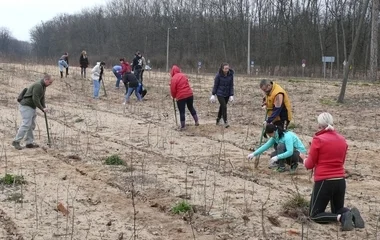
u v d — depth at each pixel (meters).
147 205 7.41
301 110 17.14
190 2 74.56
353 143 12.09
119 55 80.38
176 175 9.03
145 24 79.44
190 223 6.68
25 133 11.07
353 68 45.66
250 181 8.73
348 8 59.91
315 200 6.65
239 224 6.66
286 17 62.81
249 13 64.81
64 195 7.79
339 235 6.35
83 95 22.62
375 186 8.55
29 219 6.77
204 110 17.58
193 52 73.25
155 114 16.78
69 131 13.68
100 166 9.60
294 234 6.36
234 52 67.38
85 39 91.56
